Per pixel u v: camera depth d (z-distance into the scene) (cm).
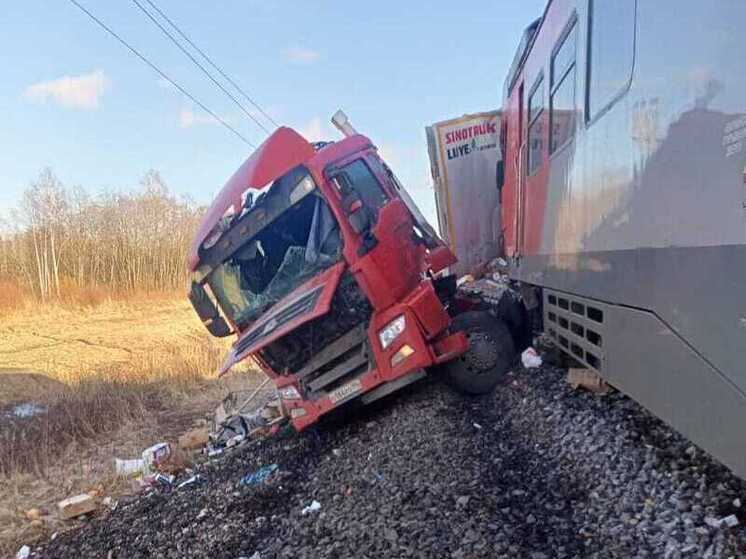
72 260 4691
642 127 318
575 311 502
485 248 1362
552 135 586
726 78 225
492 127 1377
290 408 741
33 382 1669
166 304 4306
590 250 432
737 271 220
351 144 754
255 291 735
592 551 341
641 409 505
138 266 4941
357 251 680
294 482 629
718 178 233
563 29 534
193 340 2422
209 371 1602
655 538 329
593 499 396
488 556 366
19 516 750
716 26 232
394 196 786
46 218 4666
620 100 357
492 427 611
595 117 416
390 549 406
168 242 5231
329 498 542
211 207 753
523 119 796
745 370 217
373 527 446
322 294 646
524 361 768
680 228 271
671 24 276
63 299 3881
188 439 980
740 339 220
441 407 714
